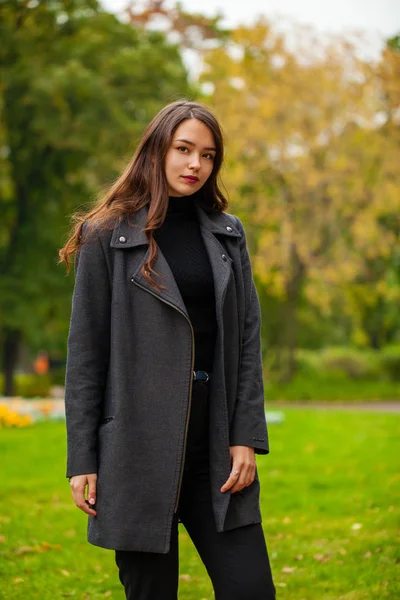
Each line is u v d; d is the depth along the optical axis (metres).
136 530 2.89
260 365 3.12
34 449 10.65
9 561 5.50
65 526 6.49
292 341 27.59
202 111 3.08
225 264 3.04
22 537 6.11
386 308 34.84
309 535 6.14
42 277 24.38
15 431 12.59
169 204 3.13
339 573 5.20
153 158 3.09
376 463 9.23
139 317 2.96
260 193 24.05
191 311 3.00
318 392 26.77
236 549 2.92
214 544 2.94
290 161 23.61
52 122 22.33
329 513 6.87
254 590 2.85
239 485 2.94
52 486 8.20
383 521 6.38
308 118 23.05
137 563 2.96
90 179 24.66
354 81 22.50
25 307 23.86
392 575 5.00
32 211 25.16
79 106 22.78
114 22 24.45
